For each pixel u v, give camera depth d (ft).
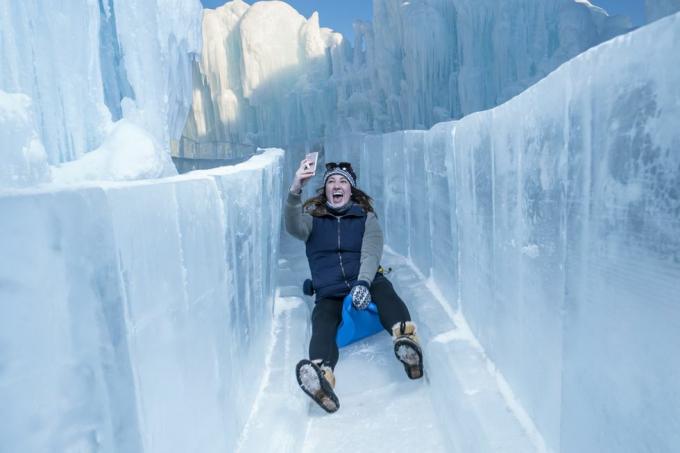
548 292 3.58
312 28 43.37
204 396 3.31
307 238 7.48
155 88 5.74
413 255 10.06
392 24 32.83
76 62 4.35
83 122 4.51
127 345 2.18
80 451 1.85
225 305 3.96
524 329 4.17
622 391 2.43
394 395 5.84
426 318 6.95
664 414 2.08
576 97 2.83
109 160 4.00
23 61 3.78
